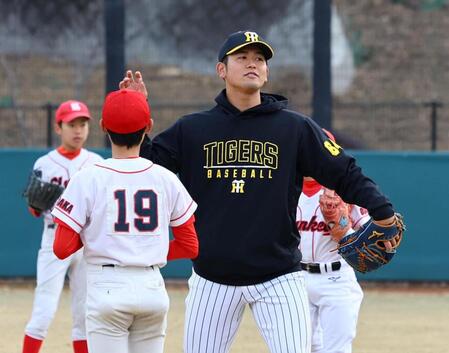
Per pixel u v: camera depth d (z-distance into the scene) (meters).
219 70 13.57
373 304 27.80
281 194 13.10
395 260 29.77
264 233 13.05
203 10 37.88
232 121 13.33
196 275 13.57
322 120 31.08
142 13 37.91
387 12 54.28
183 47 38.06
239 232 13.09
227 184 13.15
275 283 13.09
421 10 54.47
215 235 13.16
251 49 13.19
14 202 29.91
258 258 13.07
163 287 12.70
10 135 43.88
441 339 22.70
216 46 37.97
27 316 25.52
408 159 29.48
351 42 52.69
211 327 13.38
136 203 12.41
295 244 13.38
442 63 52.28
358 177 13.05
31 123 44.19
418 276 29.70
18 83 45.22
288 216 13.19
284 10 37.88
